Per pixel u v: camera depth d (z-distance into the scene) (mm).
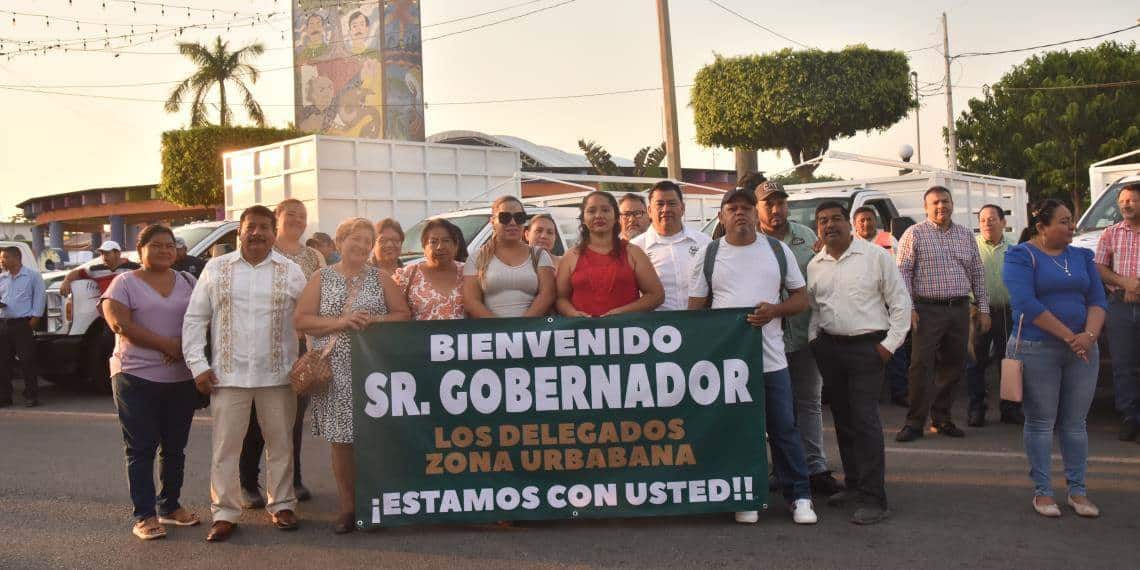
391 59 33781
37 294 12086
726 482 6121
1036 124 40000
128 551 5918
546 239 7203
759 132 28875
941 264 8695
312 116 34625
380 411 6078
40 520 6641
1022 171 41094
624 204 7758
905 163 14180
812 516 6137
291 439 6371
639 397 6113
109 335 12367
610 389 6113
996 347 9805
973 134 42031
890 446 8469
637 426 6117
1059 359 6254
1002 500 6598
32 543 6109
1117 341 8508
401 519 6082
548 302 6367
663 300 6375
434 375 6090
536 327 6109
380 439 6078
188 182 29938
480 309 6301
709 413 6121
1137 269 8352
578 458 6109
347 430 6102
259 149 16078
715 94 29094
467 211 13023
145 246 6227
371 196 15469
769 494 6867
